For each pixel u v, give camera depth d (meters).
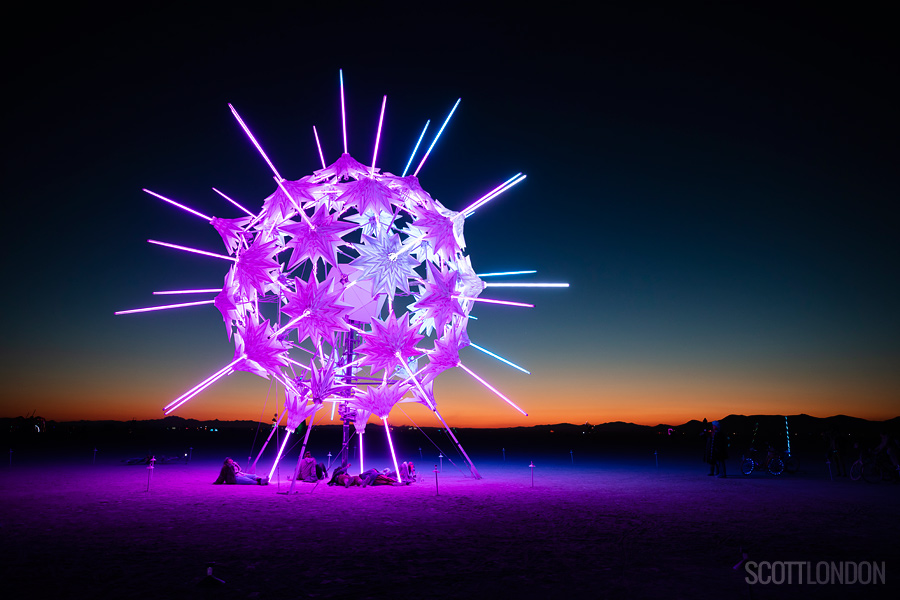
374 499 14.90
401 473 19.84
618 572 7.56
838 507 13.45
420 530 10.54
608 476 22.08
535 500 14.75
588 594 6.59
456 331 18.80
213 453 38.31
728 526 10.98
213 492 16.22
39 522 11.32
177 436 91.38
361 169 17.70
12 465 25.66
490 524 11.20
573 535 10.07
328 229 16.42
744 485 18.52
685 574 7.48
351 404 19.42
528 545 9.23
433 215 17.36
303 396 18.41
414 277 17.52
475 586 6.89
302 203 17.66
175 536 9.92
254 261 16.86
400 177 17.89
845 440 22.42
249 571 7.56
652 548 9.02
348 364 18.25
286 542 9.43
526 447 55.84
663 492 16.56
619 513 12.59
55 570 7.59
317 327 17.05
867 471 20.06
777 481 19.80
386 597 6.44
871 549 8.99
